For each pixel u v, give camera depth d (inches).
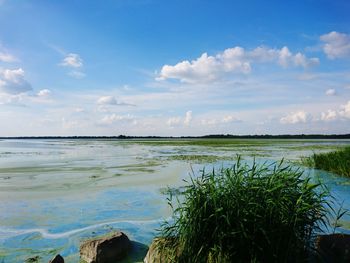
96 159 1058.7
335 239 241.9
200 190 233.8
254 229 219.6
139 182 593.9
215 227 224.2
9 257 270.7
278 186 227.3
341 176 654.5
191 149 1646.2
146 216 383.2
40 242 304.3
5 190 527.5
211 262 210.8
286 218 220.2
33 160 1032.2
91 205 432.8
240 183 238.4
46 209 413.7
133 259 261.3
